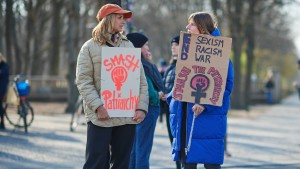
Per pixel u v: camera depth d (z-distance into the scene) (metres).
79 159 15.04
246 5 45.81
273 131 25.19
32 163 14.19
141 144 11.02
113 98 8.38
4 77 20.75
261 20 52.78
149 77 11.05
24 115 20.70
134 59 8.43
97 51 8.32
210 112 9.09
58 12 45.59
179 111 9.24
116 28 8.39
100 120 8.27
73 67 32.31
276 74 61.97
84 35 46.00
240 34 41.84
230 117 33.75
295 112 42.00
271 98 55.66
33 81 46.50
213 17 9.28
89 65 8.30
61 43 55.06
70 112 32.28
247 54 46.19
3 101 21.30
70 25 32.12
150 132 11.05
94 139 8.34
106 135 8.36
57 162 14.45
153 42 67.31
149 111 10.96
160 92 11.21
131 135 8.55
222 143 9.13
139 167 11.01
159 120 27.19
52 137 19.70
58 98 46.44
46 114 30.97
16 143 17.86
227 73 9.12
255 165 14.71
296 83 28.22
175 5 57.06
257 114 37.75
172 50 11.62
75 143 18.27
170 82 11.59
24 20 47.88
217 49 9.12
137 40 11.20
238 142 20.30
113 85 8.37
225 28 45.59
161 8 62.59
